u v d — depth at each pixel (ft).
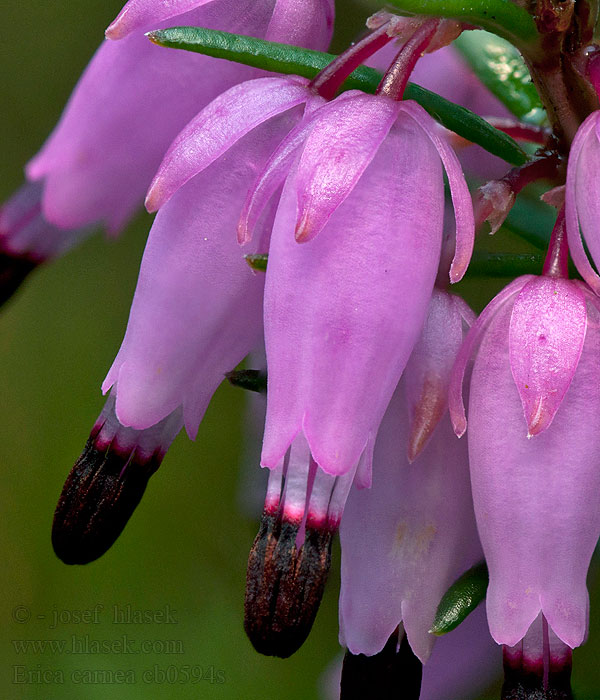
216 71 0.17
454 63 0.19
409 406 0.16
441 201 0.16
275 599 0.16
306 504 0.16
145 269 0.17
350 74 0.17
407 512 0.17
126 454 0.17
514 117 0.19
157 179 0.16
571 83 0.17
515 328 0.16
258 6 0.17
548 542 0.16
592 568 0.18
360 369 0.16
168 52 0.17
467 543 0.17
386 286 0.16
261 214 0.16
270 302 0.16
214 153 0.16
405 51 0.16
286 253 0.16
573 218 0.16
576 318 0.16
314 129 0.16
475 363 0.16
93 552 0.17
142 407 0.17
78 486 0.17
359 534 0.17
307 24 0.17
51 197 0.17
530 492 0.16
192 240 0.16
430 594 0.17
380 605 0.17
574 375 0.16
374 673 0.17
